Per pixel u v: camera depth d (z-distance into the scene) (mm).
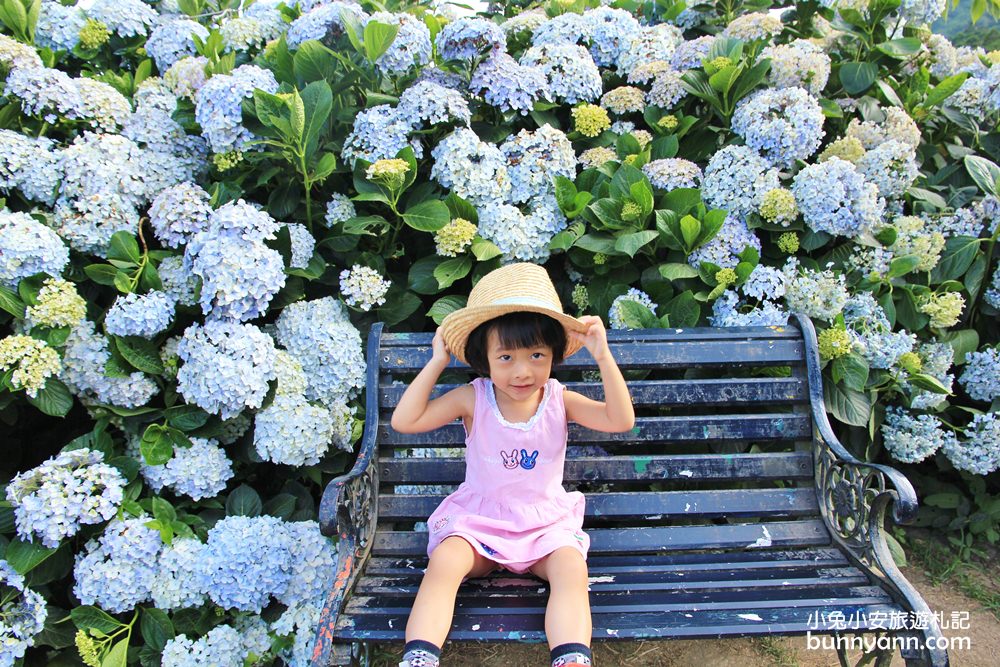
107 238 2326
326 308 2477
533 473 1865
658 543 1981
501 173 2617
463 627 1594
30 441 2512
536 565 1778
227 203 2309
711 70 2863
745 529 2008
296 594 2055
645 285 2633
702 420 2137
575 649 1462
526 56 3031
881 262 2660
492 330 1733
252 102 2463
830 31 3439
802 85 2980
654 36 3262
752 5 3498
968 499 2879
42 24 3090
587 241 2576
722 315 2510
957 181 3205
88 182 2334
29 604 1923
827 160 2742
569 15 3230
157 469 2127
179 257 2336
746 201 2637
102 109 2557
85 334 2174
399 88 2889
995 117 3402
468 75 2908
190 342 2162
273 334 2498
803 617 1617
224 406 2150
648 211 2555
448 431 2109
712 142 3059
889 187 2838
